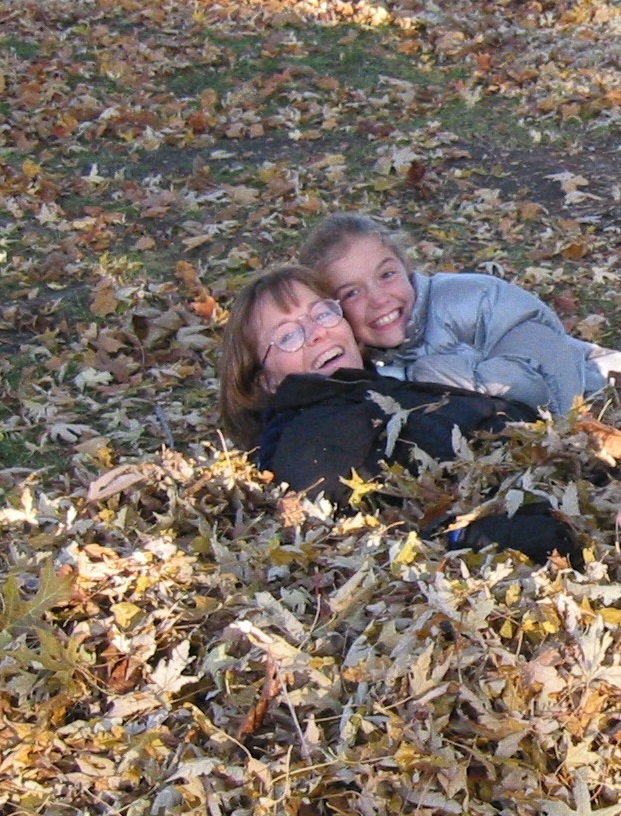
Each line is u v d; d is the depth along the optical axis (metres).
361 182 6.09
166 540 2.69
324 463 3.02
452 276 3.67
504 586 2.42
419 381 3.35
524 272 4.99
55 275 5.16
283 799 2.04
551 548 2.60
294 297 3.32
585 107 6.97
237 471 3.10
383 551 2.63
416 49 8.20
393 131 6.82
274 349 3.30
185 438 3.97
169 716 2.26
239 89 7.58
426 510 2.78
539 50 8.02
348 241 3.50
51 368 4.42
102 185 6.20
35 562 2.75
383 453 3.07
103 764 2.16
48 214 5.74
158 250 5.43
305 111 7.25
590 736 2.09
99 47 8.39
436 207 5.81
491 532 2.66
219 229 5.58
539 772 2.03
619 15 8.70
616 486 2.78
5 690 2.29
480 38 8.22
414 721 2.10
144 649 2.38
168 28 8.73
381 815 2.01
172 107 7.27
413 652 2.23
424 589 2.33
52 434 3.97
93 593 2.57
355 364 3.37
